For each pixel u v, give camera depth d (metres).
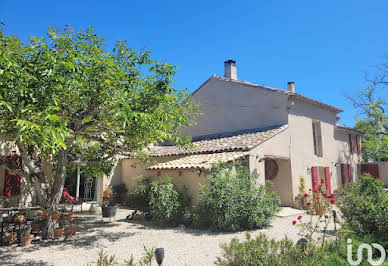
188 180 10.91
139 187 11.16
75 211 13.37
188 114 10.38
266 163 14.32
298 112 14.48
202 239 7.84
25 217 8.00
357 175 19.36
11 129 5.54
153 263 5.76
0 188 10.34
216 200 8.73
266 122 14.46
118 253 6.56
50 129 4.21
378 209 6.76
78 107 7.12
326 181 15.31
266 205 9.35
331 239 7.25
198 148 13.59
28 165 8.16
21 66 5.69
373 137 23.88
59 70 5.84
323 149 16.08
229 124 16.22
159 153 15.17
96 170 11.32
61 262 5.90
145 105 7.18
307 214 11.81
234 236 8.19
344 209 7.41
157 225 9.97
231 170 10.16
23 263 5.84
